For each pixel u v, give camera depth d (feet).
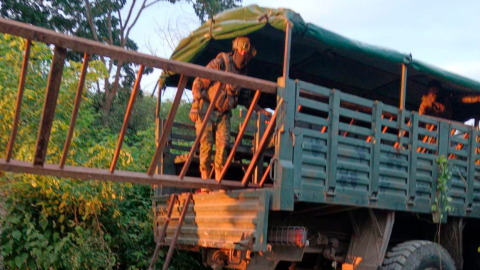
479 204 23.03
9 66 20.88
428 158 20.45
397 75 25.08
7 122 20.03
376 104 18.71
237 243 16.39
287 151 16.24
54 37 13.03
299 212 19.12
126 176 15.79
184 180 16.83
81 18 54.19
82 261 20.68
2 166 14.05
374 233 19.38
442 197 20.80
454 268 20.63
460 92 26.61
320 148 17.01
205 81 18.92
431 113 25.25
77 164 21.29
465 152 22.30
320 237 19.54
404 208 19.47
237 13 18.52
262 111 21.45
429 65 20.62
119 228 22.99
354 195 17.78
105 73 21.97
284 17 16.74
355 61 23.35
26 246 19.71
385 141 19.61
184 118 48.96
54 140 20.62
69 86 21.75
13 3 47.55
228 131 19.34
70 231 21.57
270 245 16.37
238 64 19.15
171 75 22.53
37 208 21.21
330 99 17.47
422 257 19.57
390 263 19.22
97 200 21.20
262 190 16.01
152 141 27.84
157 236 21.48
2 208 20.88
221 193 17.88
